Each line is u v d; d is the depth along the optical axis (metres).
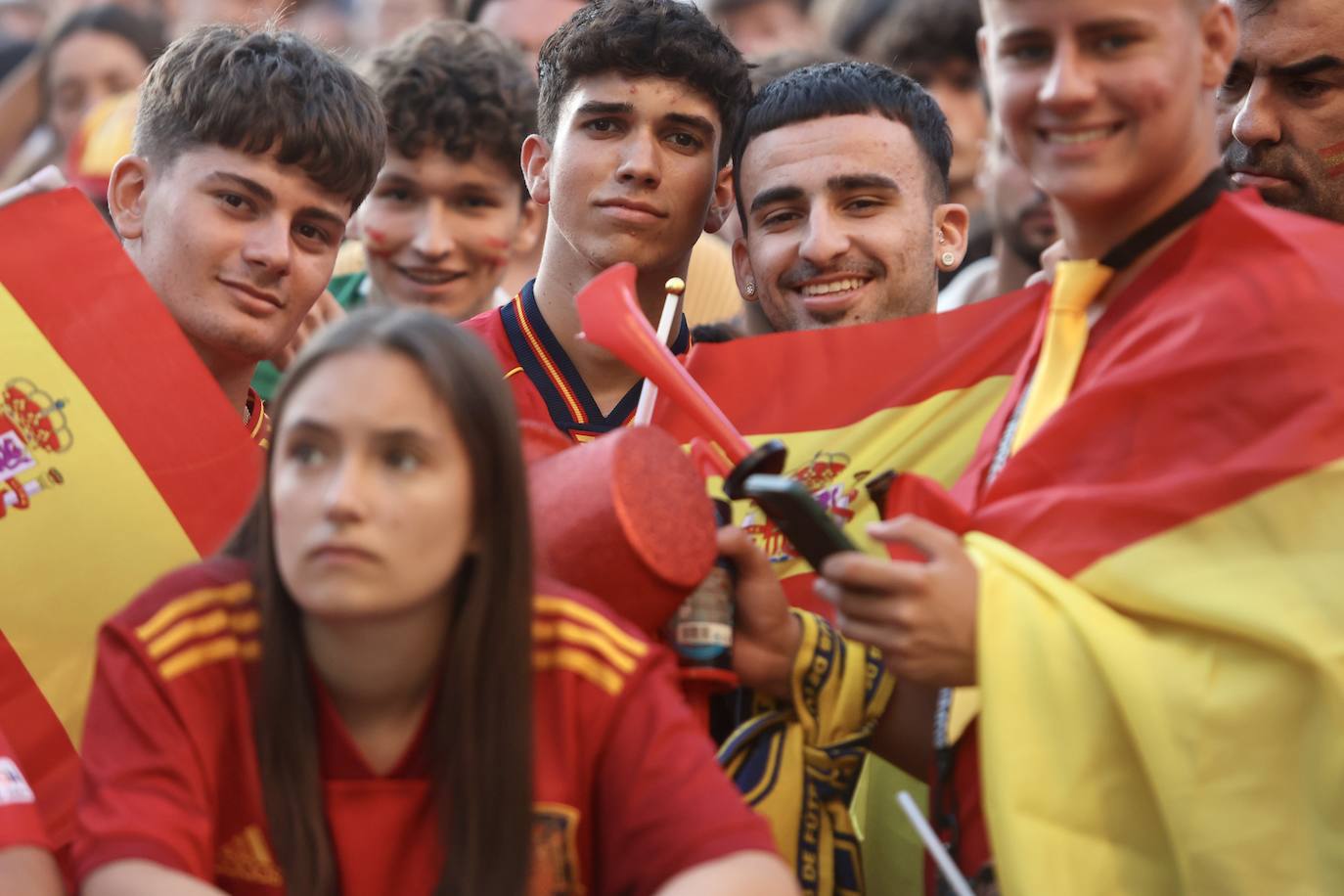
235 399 6.11
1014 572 4.46
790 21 12.73
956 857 4.74
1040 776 4.27
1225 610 4.22
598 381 6.20
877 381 5.44
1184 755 4.21
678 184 6.06
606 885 4.06
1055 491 4.53
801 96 6.27
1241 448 4.38
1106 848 4.27
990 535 4.60
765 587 4.79
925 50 10.78
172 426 5.30
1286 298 4.44
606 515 4.38
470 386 3.95
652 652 4.13
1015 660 4.33
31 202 5.33
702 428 4.88
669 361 4.88
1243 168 6.19
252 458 5.36
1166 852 4.27
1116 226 4.80
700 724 4.70
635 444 4.47
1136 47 4.51
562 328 6.24
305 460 3.91
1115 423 4.56
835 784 4.89
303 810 4.01
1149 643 4.33
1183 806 4.19
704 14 6.27
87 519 5.20
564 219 6.11
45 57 12.13
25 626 5.10
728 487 4.62
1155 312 4.64
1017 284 9.16
